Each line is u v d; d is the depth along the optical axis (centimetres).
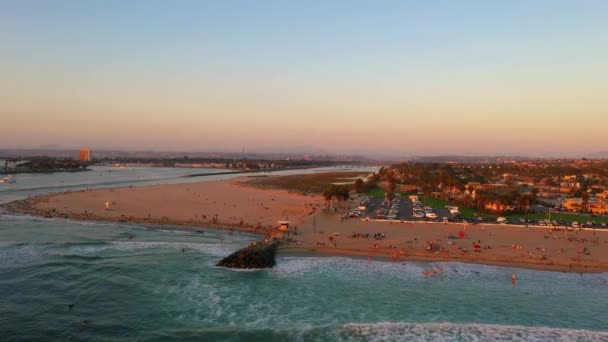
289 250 9069
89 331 5097
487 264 8194
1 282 6644
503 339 5069
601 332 5288
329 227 11481
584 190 17788
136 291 6469
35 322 5288
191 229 11394
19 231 10488
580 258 8538
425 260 8450
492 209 14875
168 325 5325
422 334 5172
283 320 5528
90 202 15738
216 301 6156
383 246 9369
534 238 10269
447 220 12625
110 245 9294
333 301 6228
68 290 6406
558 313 5891
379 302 6209
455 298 6412
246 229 11462
